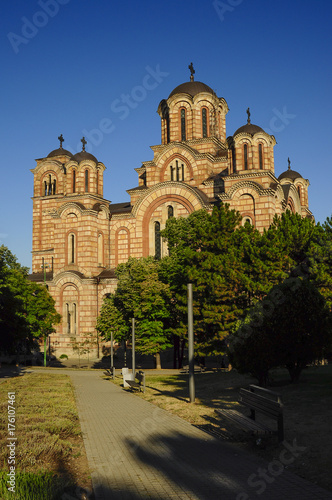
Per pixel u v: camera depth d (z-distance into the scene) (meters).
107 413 19.75
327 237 34.03
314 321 22.16
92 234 68.00
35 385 31.05
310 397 18.83
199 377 34.97
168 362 64.50
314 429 13.41
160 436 14.25
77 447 13.14
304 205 74.81
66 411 18.86
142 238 66.19
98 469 10.88
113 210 72.50
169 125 70.88
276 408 12.14
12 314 41.31
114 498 8.87
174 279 47.50
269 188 54.66
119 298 52.34
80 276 66.81
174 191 64.19
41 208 87.81
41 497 8.68
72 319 67.88
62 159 89.19
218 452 12.06
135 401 23.53
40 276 78.06
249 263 37.22
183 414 18.00
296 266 34.72
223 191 64.56
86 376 43.84
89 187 70.06
